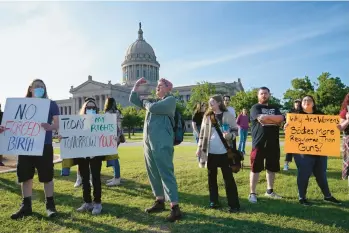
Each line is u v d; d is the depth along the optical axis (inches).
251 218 201.8
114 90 3983.8
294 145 238.4
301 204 232.8
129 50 4658.0
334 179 312.5
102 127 225.8
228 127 221.6
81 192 272.7
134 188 287.1
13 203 239.6
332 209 219.5
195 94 2502.5
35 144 203.0
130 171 355.9
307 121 238.5
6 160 519.8
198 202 241.0
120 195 263.4
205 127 225.5
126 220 200.8
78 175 294.7
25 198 211.3
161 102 203.2
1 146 203.0
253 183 242.2
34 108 209.0
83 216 208.1
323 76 2199.8
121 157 541.6
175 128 215.6
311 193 263.7
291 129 240.5
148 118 213.8
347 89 2143.2
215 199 225.8
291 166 393.1
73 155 215.8
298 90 2252.7
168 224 192.9
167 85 219.0
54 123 210.5
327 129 234.7
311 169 235.9
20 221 198.8
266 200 244.5
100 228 187.0
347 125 221.5
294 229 182.5
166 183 205.2
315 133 236.1
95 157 221.5
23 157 208.7
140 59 4505.4
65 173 307.9
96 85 4035.4
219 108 224.1
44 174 209.3
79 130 219.8
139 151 696.4
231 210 215.0
